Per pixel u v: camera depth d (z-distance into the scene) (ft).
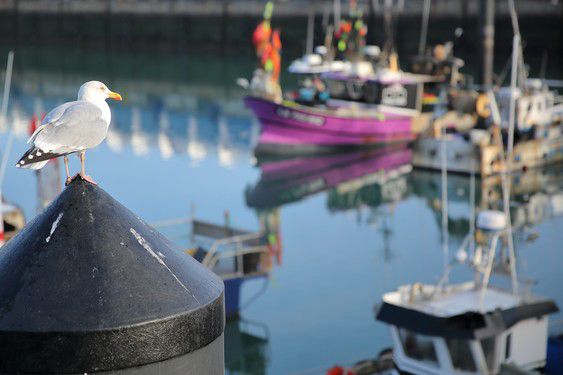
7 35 300.61
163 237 8.99
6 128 139.03
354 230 91.35
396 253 81.87
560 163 122.42
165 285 8.25
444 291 52.75
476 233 62.08
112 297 7.97
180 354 8.04
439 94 144.15
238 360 59.31
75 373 7.73
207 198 104.01
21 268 8.13
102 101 10.98
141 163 119.14
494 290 53.62
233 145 135.54
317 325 63.62
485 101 122.62
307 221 96.12
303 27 235.81
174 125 149.38
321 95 142.20
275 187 114.11
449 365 49.70
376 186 117.39
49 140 10.19
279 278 73.10
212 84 201.87
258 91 138.72
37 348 7.68
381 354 57.82
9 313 7.79
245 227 93.56
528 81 127.24
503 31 211.20
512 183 115.55
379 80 138.31
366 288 71.41
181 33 267.39
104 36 284.82
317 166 128.36
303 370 57.00
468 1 214.07
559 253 81.30
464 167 118.83
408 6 217.56
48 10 294.87
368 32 209.77
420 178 119.96
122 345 7.79
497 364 50.01
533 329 51.42
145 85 201.16
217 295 8.54
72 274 8.12
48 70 231.50
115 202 8.76
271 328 63.36
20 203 88.94
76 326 7.70
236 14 256.11
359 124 135.54
